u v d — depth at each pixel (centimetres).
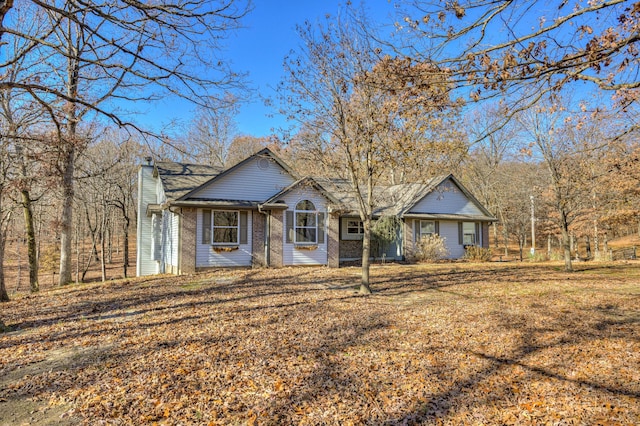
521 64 361
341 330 684
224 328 698
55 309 929
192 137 3362
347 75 902
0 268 1105
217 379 472
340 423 373
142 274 1972
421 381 467
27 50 771
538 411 393
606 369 497
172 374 486
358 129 978
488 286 1180
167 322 748
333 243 1773
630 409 393
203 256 1566
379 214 2206
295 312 824
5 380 484
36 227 2286
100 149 2288
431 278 1382
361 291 1060
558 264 1970
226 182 1628
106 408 401
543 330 673
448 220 2253
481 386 453
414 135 965
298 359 539
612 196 1659
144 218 1997
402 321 746
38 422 378
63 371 506
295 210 1711
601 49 336
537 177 2019
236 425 368
